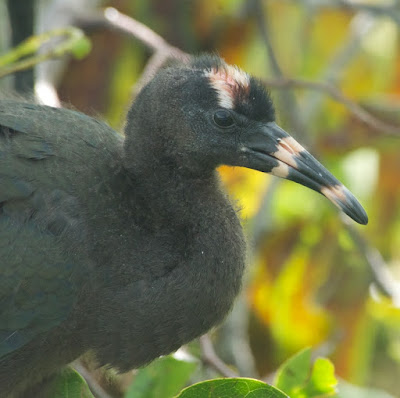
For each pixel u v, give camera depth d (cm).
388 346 1577
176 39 1577
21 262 1028
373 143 1455
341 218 1373
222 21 1569
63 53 1203
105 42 1520
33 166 1051
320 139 1459
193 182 1084
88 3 1427
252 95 1077
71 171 1058
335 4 1459
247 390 934
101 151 1085
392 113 1445
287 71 1612
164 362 1091
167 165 1080
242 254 1097
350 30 1573
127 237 1059
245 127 1080
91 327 1062
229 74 1080
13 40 1292
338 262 1508
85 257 1043
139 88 1155
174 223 1077
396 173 1536
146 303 1052
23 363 1056
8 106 1091
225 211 1093
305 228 1523
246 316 1450
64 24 1358
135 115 1087
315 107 1501
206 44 1587
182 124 1073
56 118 1096
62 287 1037
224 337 1338
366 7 1452
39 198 1043
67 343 1066
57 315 1040
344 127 1453
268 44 1437
